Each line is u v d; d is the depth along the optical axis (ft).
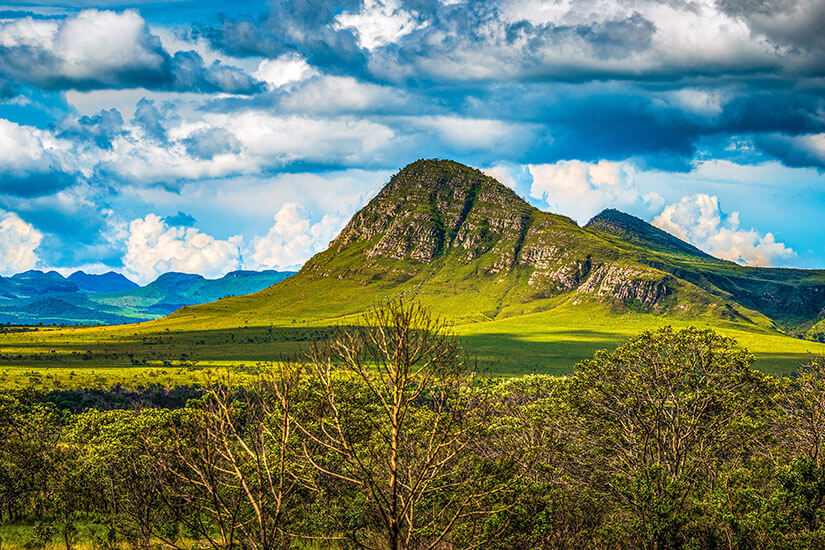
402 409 89.25
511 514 118.73
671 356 184.96
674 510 139.33
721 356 180.55
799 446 170.91
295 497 124.57
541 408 188.03
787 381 183.21
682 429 172.45
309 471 117.50
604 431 181.27
